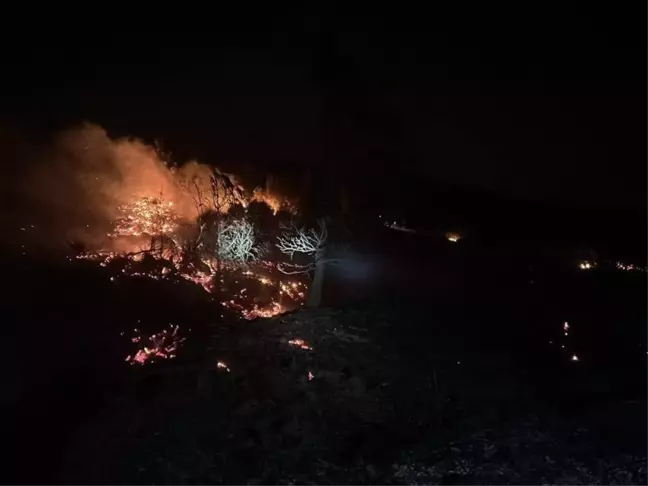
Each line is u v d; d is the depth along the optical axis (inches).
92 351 311.4
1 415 247.6
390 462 218.8
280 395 269.9
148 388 273.3
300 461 219.6
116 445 227.3
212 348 318.7
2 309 333.4
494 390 283.1
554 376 303.0
